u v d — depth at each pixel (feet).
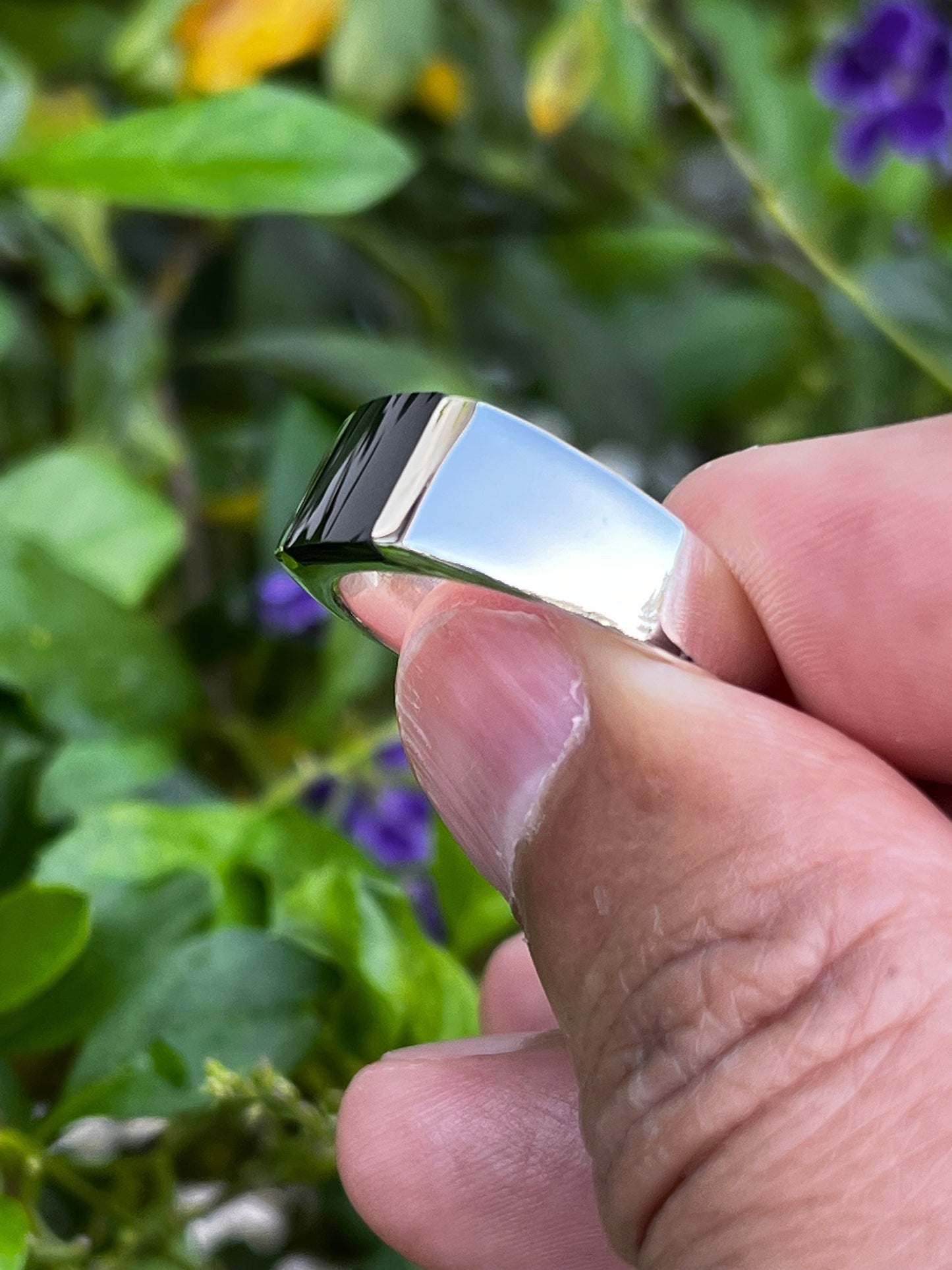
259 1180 0.44
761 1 0.81
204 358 0.59
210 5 0.61
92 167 0.47
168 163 0.47
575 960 0.32
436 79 0.73
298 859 0.42
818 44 0.81
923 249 0.84
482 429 0.29
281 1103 0.40
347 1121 0.41
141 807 0.42
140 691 0.46
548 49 0.70
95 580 0.47
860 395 0.78
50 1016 0.39
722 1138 0.29
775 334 0.78
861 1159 0.28
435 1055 0.41
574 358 0.76
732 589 0.35
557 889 0.32
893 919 0.29
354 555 0.29
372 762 0.53
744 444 0.80
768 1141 0.29
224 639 0.55
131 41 0.61
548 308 0.76
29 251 0.58
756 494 0.37
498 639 0.33
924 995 0.29
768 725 0.31
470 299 0.76
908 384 0.77
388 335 0.72
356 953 0.41
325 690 0.53
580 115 0.78
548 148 0.79
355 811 0.52
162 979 0.39
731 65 0.81
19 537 0.45
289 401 0.58
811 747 0.31
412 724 0.34
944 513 0.36
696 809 0.31
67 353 0.60
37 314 0.60
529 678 0.32
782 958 0.29
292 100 0.48
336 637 0.52
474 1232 0.43
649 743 0.31
